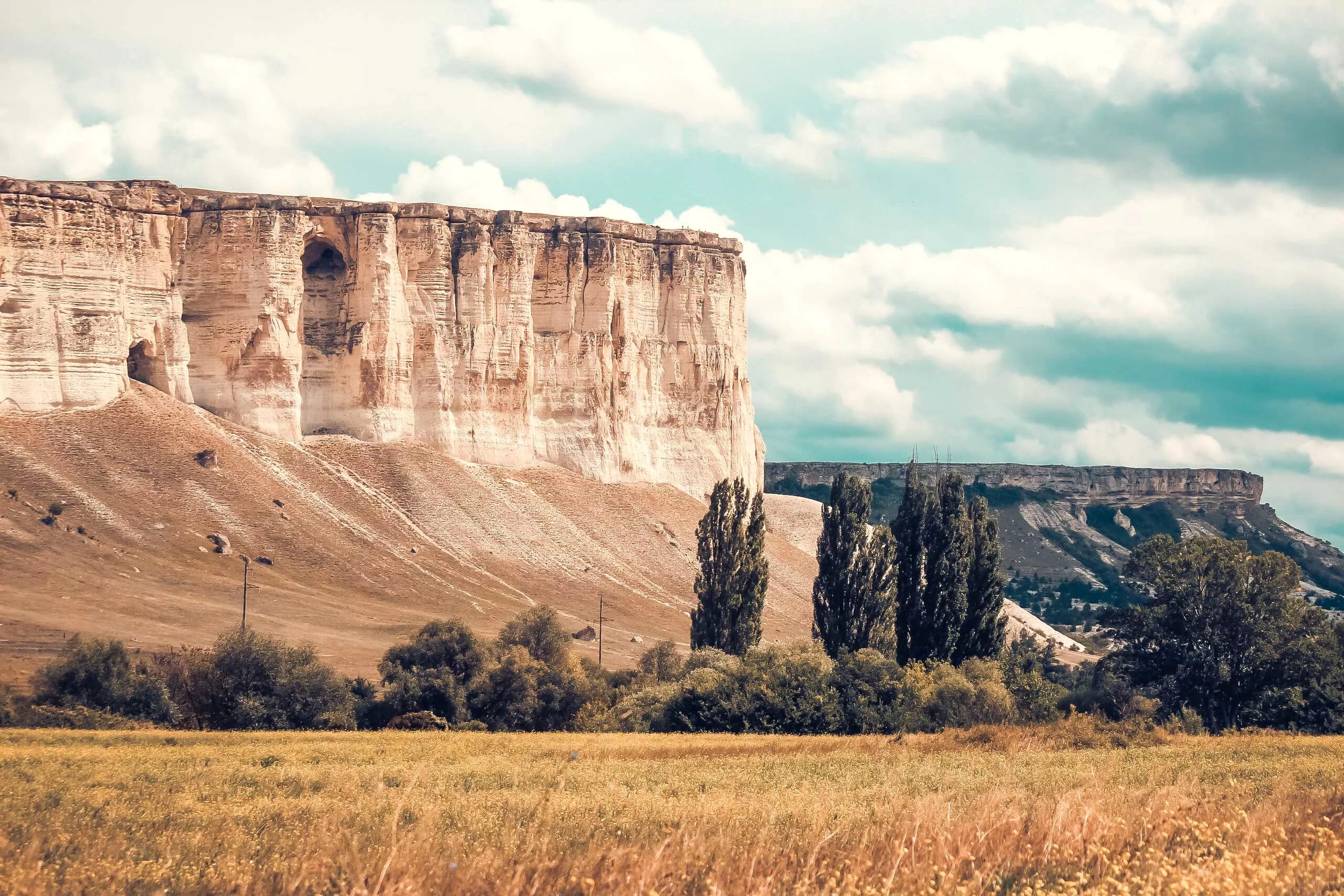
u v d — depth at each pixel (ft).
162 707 281.74
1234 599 296.92
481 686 308.19
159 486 500.74
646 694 283.18
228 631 344.08
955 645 319.88
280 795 137.69
